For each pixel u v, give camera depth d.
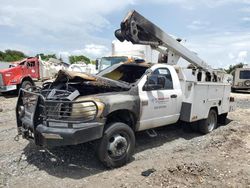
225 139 7.39
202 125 7.82
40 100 5.09
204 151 6.38
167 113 6.60
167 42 7.56
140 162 5.56
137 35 6.58
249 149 6.56
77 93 5.20
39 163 5.35
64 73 5.69
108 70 7.31
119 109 5.29
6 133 7.49
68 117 4.83
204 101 7.57
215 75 10.34
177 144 6.90
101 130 4.93
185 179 4.73
